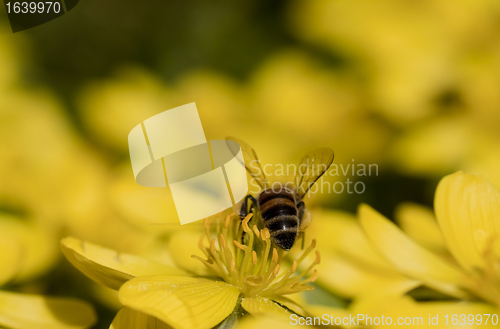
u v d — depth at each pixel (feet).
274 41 0.95
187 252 0.65
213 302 0.61
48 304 0.65
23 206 0.73
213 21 0.94
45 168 0.75
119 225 0.70
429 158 0.77
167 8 0.92
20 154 0.76
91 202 0.73
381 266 0.66
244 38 0.95
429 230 0.70
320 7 0.84
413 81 0.78
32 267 0.70
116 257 0.63
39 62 0.84
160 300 0.59
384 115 0.79
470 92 0.77
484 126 0.77
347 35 0.82
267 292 0.63
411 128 0.78
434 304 0.63
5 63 0.82
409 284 0.65
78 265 0.62
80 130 0.81
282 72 0.84
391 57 0.79
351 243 0.68
